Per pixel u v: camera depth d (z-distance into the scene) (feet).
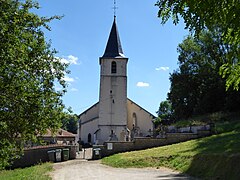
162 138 98.22
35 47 27.40
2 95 25.53
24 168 81.41
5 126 25.32
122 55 190.39
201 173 48.29
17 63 25.62
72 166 77.46
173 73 187.73
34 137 28.37
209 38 162.09
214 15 15.37
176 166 59.11
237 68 21.68
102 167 71.97
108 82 185.37
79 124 196.75
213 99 158.51
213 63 169.27
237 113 130.72
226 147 60.44
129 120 200.34
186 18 15.98
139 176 51.90
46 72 28.58
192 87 180.34
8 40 25.05
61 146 97.50
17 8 27.14
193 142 82.33
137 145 98.58
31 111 26.43
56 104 29.14
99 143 178.29
